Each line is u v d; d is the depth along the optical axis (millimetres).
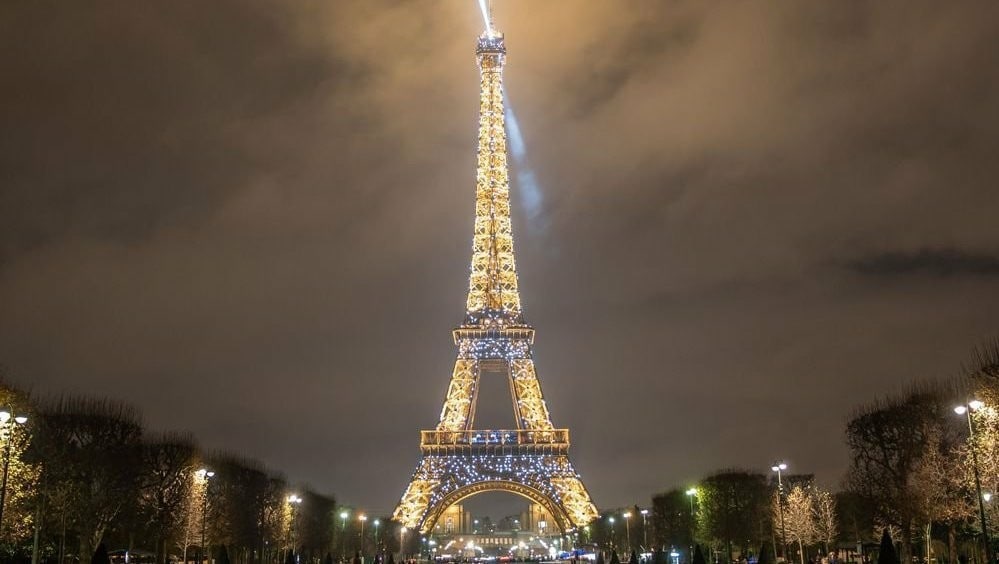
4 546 166875
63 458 191625
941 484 193125
